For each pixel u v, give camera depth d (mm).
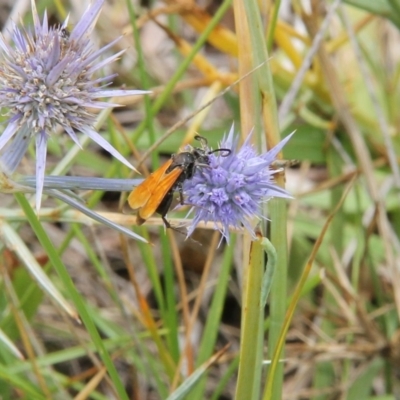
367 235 268
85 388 233
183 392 188
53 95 161
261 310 174
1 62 169
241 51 185
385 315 271
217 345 309
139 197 156
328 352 260
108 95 165
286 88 314
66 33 173
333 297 277
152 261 242
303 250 297
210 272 318
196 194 160
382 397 256
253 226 170
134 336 241
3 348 242
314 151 310
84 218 204
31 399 235
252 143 182
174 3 288
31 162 303
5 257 254
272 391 192
